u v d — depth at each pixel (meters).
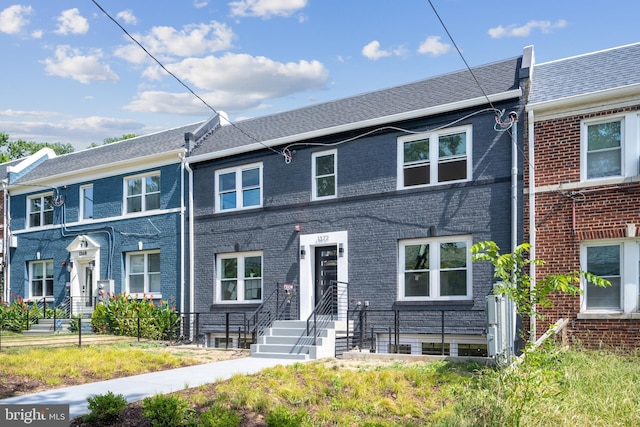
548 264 15.18
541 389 8.84
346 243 18.44
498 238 16.00
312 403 10.27
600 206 14.70
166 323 21.48
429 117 17.33
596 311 14.64
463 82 18.17
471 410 8.91
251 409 9.82
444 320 16.55
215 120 23.98
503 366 9.92
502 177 16.11
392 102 19.05
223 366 14.40
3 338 20.50
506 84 16.80
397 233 17.58
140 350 16.59
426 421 9.30
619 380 10.23
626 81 15.02
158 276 23.28
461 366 12.99
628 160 14.53
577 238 14.88
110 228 24.67
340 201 18.72
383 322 17.55
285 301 19.42
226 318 19.33
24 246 28.05
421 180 17.47
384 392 10.94
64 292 26.14
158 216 23.20
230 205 21.38
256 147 20.38
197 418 9.03
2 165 33.00
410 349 17.20
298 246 19.45
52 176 26.66
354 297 18.08
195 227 22.06
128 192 24.59
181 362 15.12
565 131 15.34
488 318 10.71
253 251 20.69
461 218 16.59
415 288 17.30
